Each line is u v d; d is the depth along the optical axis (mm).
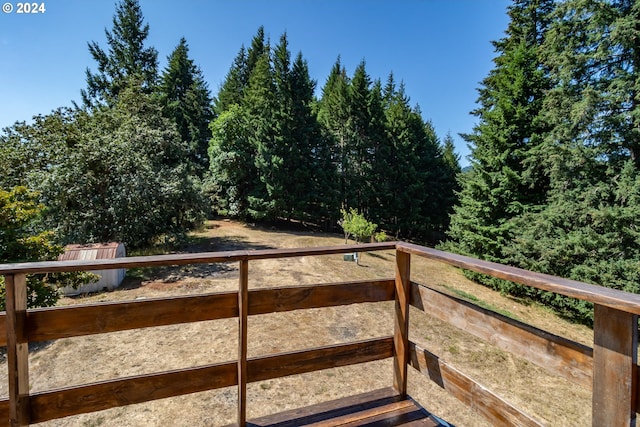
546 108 9359
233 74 23219
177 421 3025
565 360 1112
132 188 9367
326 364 1782
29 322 1246
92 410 1368
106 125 10742
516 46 11305
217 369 1575
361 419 1699
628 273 7324
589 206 8141
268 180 16844
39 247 5441
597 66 8383
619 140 7910
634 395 914
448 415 3350
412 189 19438
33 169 9008
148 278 7957
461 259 1447
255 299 1598
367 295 1864
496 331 1370
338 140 19234
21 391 1216
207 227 16469
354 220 12266
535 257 9266
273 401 3383
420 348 1821
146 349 4441
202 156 21266
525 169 9984
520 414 1241
